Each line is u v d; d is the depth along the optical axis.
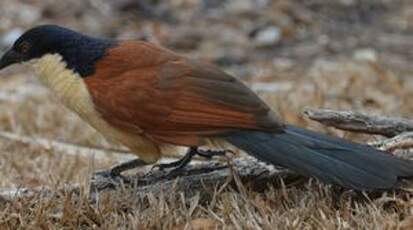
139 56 9.16
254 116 8.89
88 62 9.23
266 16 19.42
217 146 9.01
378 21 19.47
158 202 9.47
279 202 9.54
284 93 15.45
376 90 15.52
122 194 9.64
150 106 8.97
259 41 18.70
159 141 9.09
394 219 9.00
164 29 19.03
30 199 9.70
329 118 9.82
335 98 15.18
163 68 9.06
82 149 12.82
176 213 9.30
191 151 9.95
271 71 17.41
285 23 19.19
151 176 10.04
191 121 8.90
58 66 9.38
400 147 9.66
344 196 9.52
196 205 9.40
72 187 9.88
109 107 9.09
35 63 9.59
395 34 18.91
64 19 19.23
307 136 9.05
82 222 9.41
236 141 8.91
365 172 8.82
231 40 18.70
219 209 9.45
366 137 11.94
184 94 8.94
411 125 9.89
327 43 18.61
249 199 9.41
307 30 19.12
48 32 9.45
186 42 18.59
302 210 9.20
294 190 9.67
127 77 9.08
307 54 18.20
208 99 8.91
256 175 9.80
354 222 9.06
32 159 12.34
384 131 9.85
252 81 16.92
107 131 9.34
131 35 18.75
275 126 8.98
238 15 19.52
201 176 9.80
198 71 9.03
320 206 9.31
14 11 19.34
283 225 8.93
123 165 9.98
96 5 19.73
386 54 17.97
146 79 9.02
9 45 18.02
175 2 19.91
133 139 9.28
